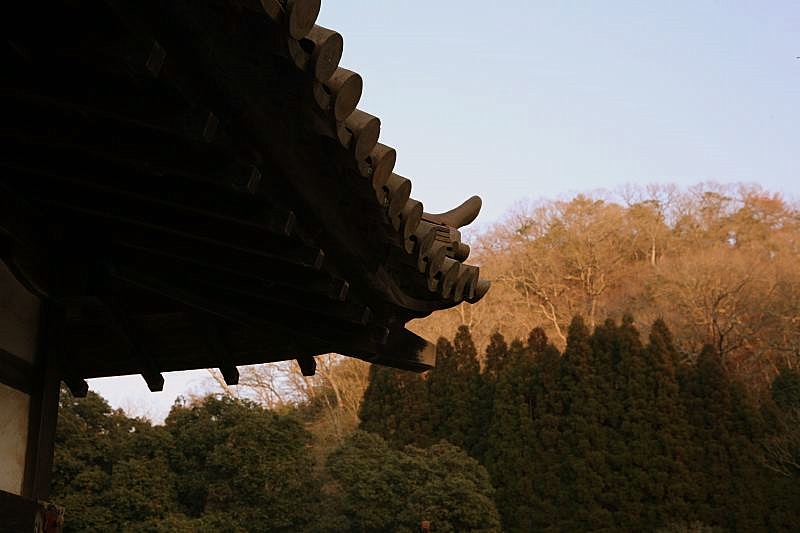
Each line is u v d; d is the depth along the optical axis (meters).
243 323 4.24
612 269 51.53
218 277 3.78
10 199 3.55
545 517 24.30
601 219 53.59
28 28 2.14
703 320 40.75
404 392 27.92
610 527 24.09
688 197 56.31
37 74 2.35
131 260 3.87
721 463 24.91
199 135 2.30
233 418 21.33
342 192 3.03
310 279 3.42
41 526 3.76
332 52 2.35
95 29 2.09
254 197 2.82
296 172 2.76
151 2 2.08
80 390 4.71
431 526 21.09
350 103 2.52
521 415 26.16
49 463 4.12
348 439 23.84
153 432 21.03
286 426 21.67
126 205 3.26
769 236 53.06
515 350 29.06
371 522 21.39
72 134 2.63
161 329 4.58
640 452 25.03
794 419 25.55
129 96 2.32
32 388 4.06
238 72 2.33
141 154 2.60
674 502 24.28
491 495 24.36
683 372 26.59
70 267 3.81
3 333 3.81
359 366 38.44
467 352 28.56
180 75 2.24
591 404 25.91
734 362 39.94
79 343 4.66
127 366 4.67
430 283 3.68
